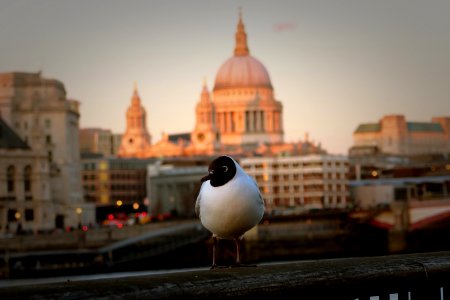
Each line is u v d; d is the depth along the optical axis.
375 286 19.77
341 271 19.34
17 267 184.00
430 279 20.53
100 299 16.19
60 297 15.90
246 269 19.08
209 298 17.48
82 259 199.75
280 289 18.38
